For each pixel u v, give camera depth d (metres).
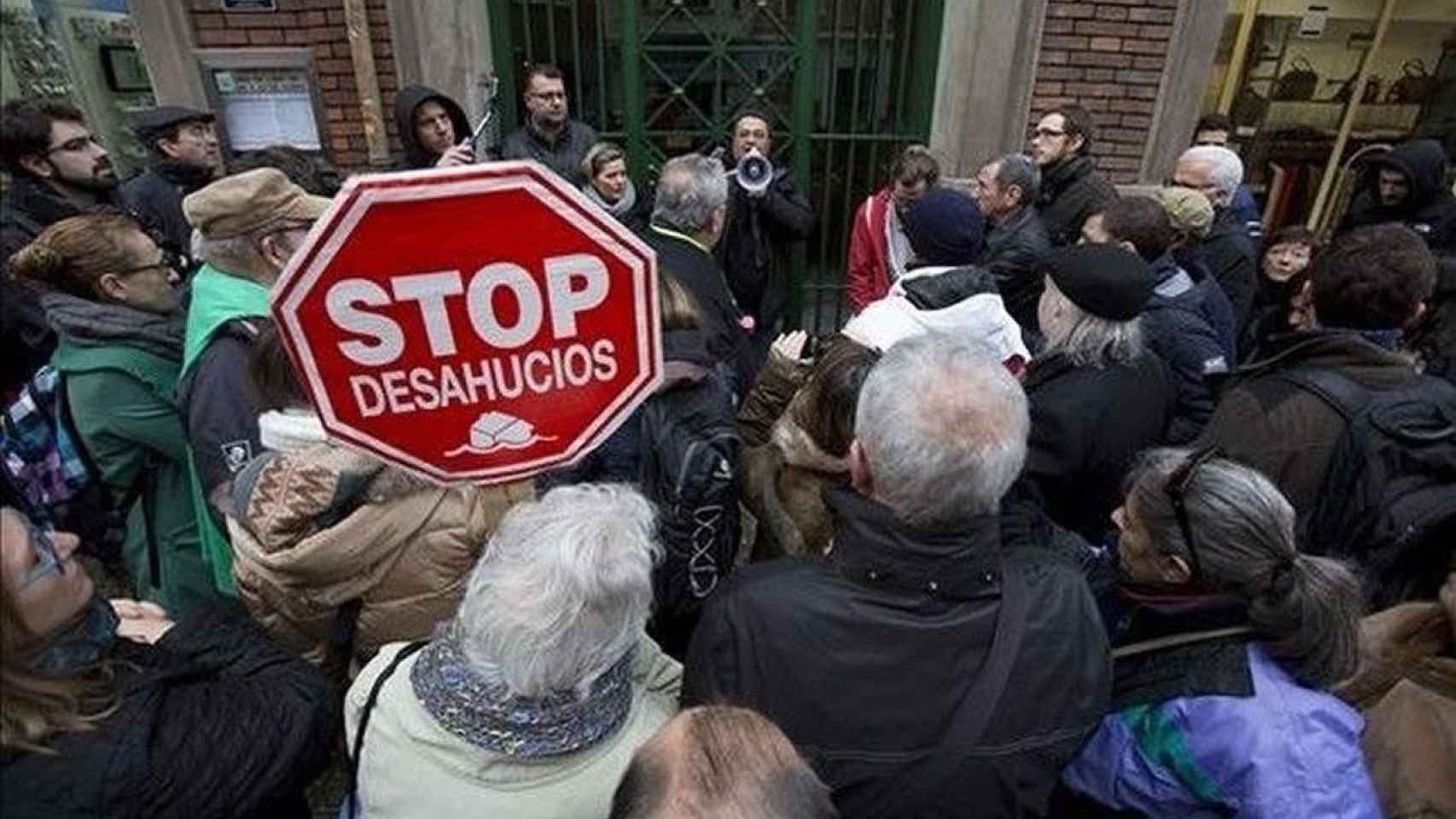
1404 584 1.43
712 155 3.88
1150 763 1.07
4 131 2.75
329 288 0.90
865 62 4.25
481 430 1.03
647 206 3.71
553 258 0.95
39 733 0.80
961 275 1.92
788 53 4.18
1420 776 1.02
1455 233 3.19
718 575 1.64
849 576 1.04
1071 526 1.79
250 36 3.87
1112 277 1.67
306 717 0.99
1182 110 4.14
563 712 0.91
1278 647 1.03
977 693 1.00
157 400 1.76
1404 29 4.84
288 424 1.28
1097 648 1.06
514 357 1.00
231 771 0.90
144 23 3.77
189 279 2.83
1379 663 1.13
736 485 1.66
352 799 1.01
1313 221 5.30
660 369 1.06
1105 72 4.09
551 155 3.68
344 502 1.20
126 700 0.89
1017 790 1.02
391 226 0.89
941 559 1.01
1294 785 0.97
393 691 0.99
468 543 1.24
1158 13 3.96
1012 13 3.94
